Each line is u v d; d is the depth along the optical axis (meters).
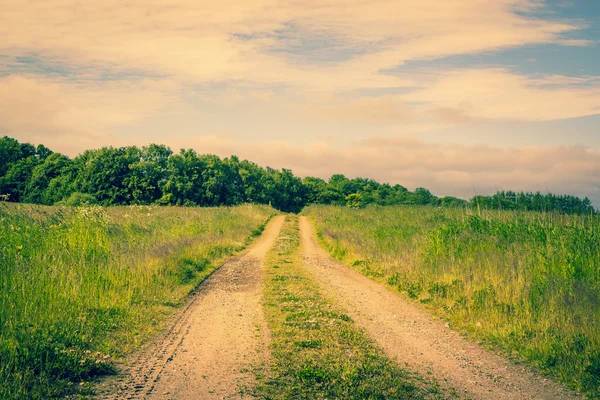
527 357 8.80
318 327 10.35
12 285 9.44
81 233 15.54
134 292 12.09
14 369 6.41
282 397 6.59
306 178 125.56
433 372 8.12
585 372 7.82
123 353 8.16
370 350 8.97
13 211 17.17
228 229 29.98
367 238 25.08
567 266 12.55
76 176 72.44
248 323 10.73
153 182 77.00
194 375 7.38
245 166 103.94
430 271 15.34
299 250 26.66
